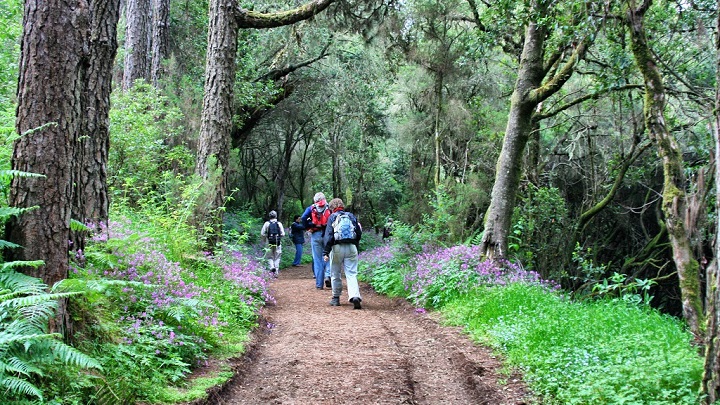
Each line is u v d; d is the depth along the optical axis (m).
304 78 25.34
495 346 6.52
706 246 11.83
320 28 21.73
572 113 17.20
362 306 10.52
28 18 4.24
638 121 16.02
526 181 16.50
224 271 9.10
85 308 4.61
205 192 10.34
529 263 14.64
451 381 5.66
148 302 5.56
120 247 6.04
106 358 4.32
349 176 32.19
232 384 5.20
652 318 6.86
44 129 4.17
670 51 12.92
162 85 16.97
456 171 19.86
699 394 4.00
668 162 7.51
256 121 23.94
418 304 9.82
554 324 6.33
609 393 4.36
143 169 11.95
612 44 11.37
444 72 18.03
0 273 3.93
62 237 4.23
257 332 7.53
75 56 4.32
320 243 13.05
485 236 10.88
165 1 18.56
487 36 14.02
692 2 11.38
